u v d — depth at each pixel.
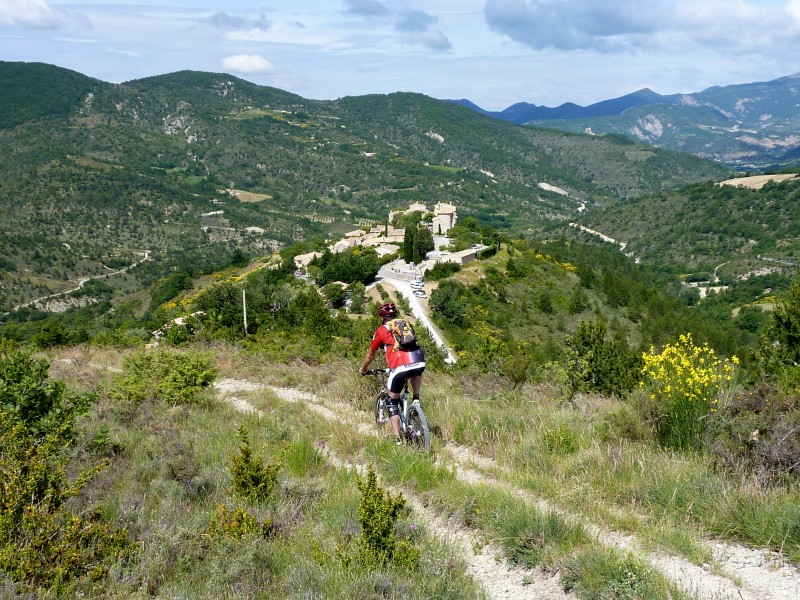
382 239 134.00
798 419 5.10
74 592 3.71
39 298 155.88
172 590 3.79
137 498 5.38
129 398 9.63
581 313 89.38
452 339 59.12
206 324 28.39
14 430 4.72
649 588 3.27
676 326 77.06
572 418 7.11
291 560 4.14
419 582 3.69
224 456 6.73
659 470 5.02
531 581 3.76
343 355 15.16
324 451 7.01
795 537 3.78
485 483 5.51
